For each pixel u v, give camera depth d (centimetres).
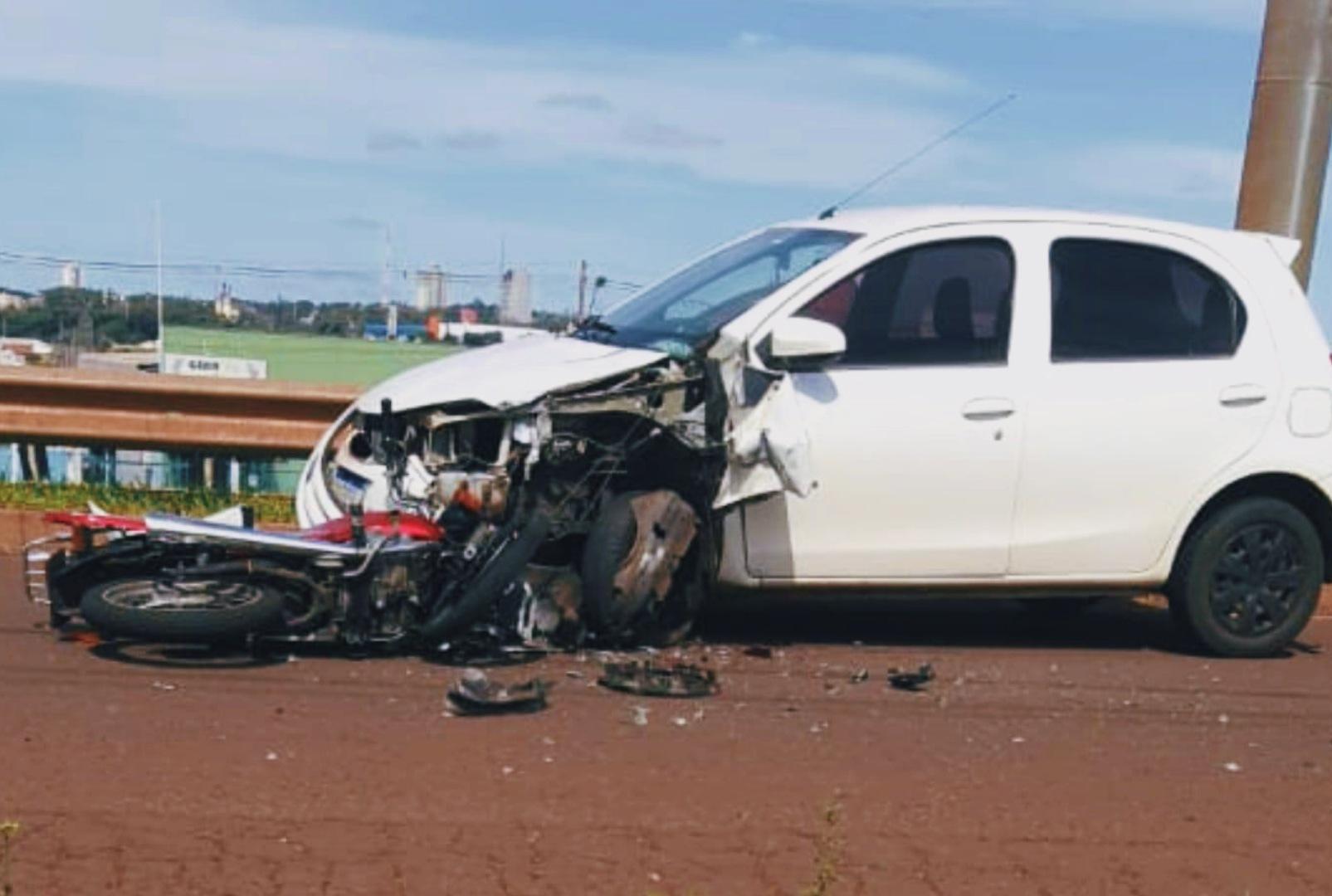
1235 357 818
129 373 1069
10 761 564
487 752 596
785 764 600
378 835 507
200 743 593
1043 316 795
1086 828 545
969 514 782
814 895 462
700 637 816
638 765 590
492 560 712
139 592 685
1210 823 556
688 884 479
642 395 737
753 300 774
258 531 703
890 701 706
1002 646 842
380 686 684
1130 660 820
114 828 504
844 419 759
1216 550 819
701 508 760
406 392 748
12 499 1041
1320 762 640
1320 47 1034
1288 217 1048
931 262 789
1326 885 503
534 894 468
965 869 501
